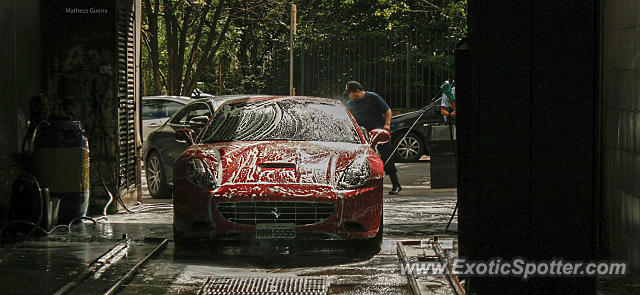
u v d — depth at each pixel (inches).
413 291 250.1
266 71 1577.3
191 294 254.4
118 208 451.8
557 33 202.5
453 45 1015.6
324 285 265.3
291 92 1013.8
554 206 206.7
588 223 206.5
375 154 350.6
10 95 379.9
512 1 202.5
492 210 207.5
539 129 204.8
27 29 413.1
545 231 207.3
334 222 315.6
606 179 291.0
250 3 1439.5
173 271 289.0
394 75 1024.9
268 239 319.3
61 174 386.6
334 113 380.2
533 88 203.9
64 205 388.8
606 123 291.7
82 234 362.9
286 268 297.3
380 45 1034.7
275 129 362.9
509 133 205.5
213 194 315.3
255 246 343.3
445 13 1147.3
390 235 368.8
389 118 532.7
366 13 1444.4
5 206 366.6
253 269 295.0
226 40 1460.4
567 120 204.5
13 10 388.5
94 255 307.4
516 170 206.4
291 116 372.5
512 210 207.3
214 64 1619.1
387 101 1025.5
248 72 1630.2
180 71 1285.7
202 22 1294.3
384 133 384.8
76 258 301.4
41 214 354.9
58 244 332.8
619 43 275.9
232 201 313.3
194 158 332.2
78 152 389.7
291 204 314.8
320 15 1547.7
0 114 364.5
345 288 262.2
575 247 207.3
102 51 441.7
